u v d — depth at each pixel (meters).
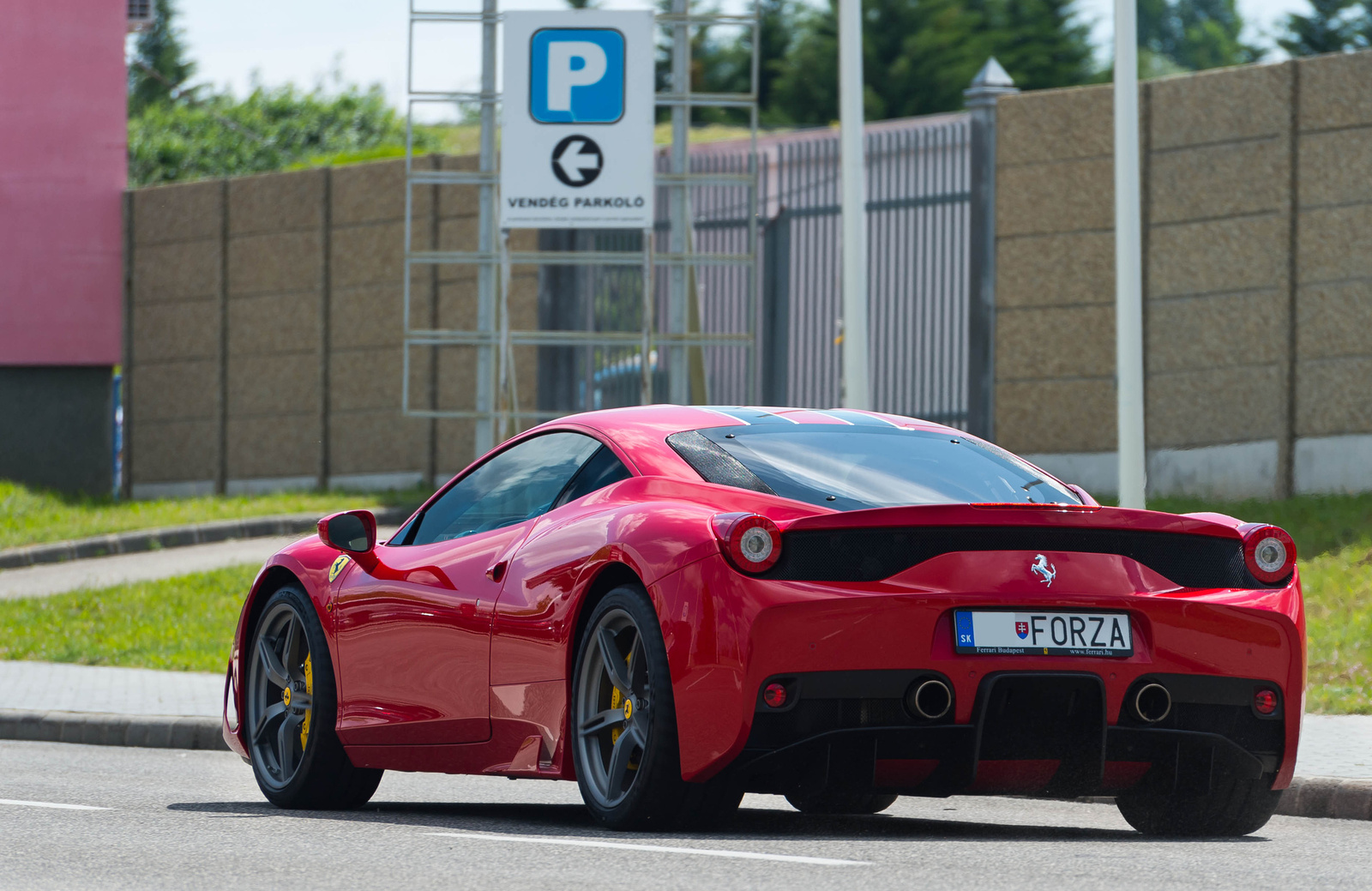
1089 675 14.59
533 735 16.31
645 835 15.21
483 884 12.70
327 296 62.31
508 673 16.56
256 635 20.25
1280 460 43.81
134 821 17.31
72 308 65.62
